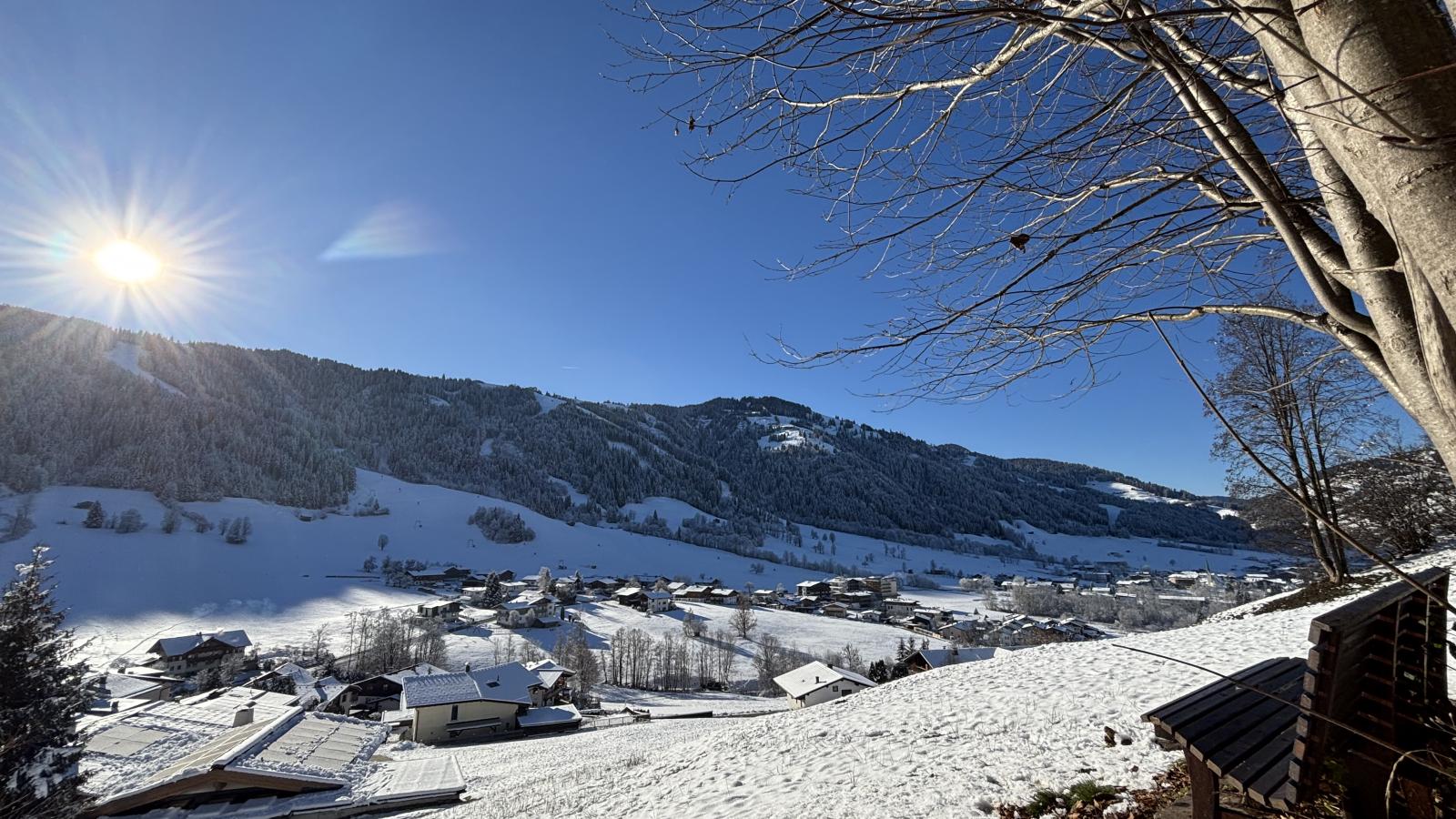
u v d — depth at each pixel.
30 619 14.70
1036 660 10.73
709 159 2.27
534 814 9.17
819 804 5.73
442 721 35.81
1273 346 8.80
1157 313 1.93
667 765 9.86
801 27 1.68
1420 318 0.90
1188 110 1.82
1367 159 0.93
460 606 85.25
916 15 1.61
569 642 57.38
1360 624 2.18
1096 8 1.65
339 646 68.38
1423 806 2.19
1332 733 2.18
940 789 5.53
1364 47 0.91
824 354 2.45
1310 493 14.23
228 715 24.72
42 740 14.48
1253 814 2.69
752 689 58.25
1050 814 4.71
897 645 72.94
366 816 15.63
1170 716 2.99
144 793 15.60
